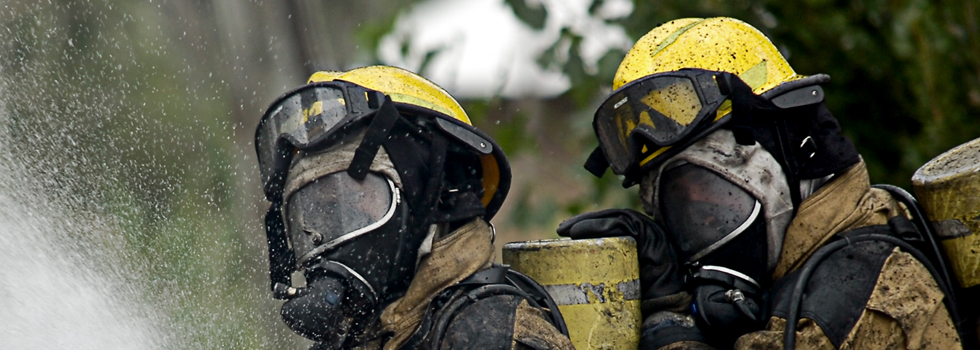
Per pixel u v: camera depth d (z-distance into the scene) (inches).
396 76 273.6
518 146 580.4
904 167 486.3
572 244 286.7
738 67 291.9
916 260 274.5
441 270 261.9
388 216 254.4
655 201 294.4
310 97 261.4
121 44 627.5
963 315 285.0
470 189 275.9
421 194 260.4
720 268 281.7
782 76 293.9
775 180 282.0
